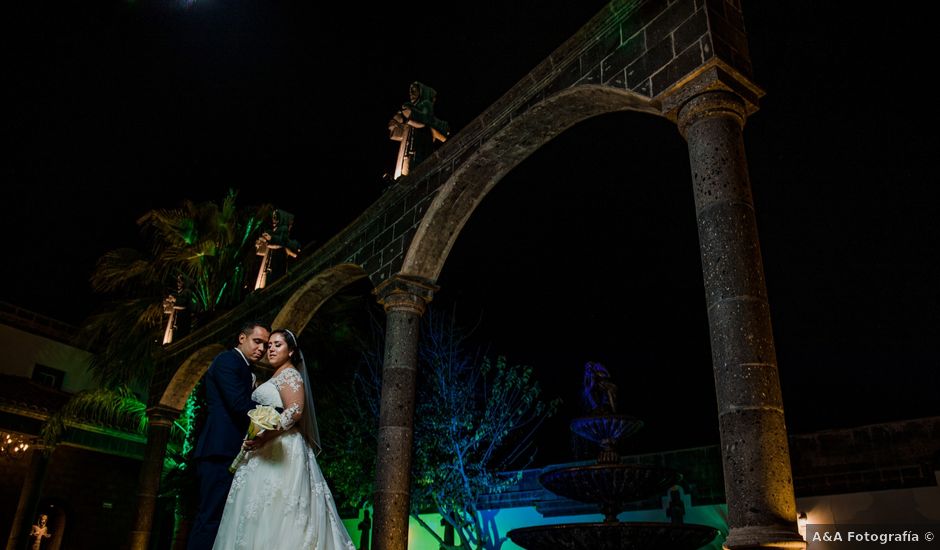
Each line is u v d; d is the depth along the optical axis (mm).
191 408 15688
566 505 12062
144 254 19031
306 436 4141
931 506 8555
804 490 9539
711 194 5047
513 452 13586
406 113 9906
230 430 4215
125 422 17875
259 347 4504
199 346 14164
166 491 15219
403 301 8789
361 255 10008
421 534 14414
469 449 12836
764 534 4051
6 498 16312
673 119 5746
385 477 7785
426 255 8828
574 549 7117
